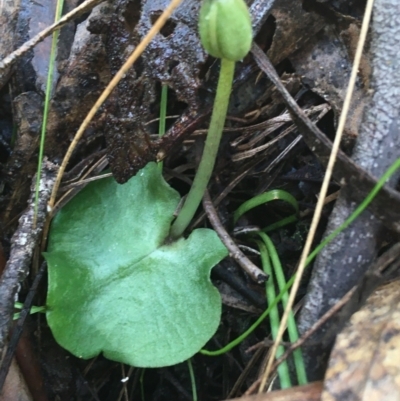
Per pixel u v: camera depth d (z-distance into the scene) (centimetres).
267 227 9
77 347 8
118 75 6
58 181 8
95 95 9
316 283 7
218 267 9
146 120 8
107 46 8
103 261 8
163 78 8
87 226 8
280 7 8
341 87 8
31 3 9
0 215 9
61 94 9
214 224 8
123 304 8
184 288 8
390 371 6
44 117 8
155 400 9
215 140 7
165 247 8
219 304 8
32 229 8
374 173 7
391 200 7
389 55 7
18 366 8
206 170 8
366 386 6
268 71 7
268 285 8
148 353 8
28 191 9
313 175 9
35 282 8
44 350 9
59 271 8
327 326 7
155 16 8
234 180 9
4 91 9
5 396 8
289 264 9
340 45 8
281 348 7
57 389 9
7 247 9
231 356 9
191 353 8
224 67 7
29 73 9
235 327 9
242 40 6
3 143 9
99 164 9
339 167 7
